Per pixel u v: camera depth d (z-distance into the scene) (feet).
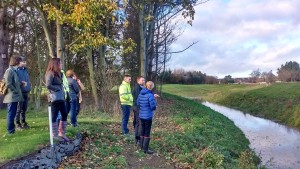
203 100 194.80
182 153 42.57
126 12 91.15
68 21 55.16
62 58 59.11
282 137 81.51
